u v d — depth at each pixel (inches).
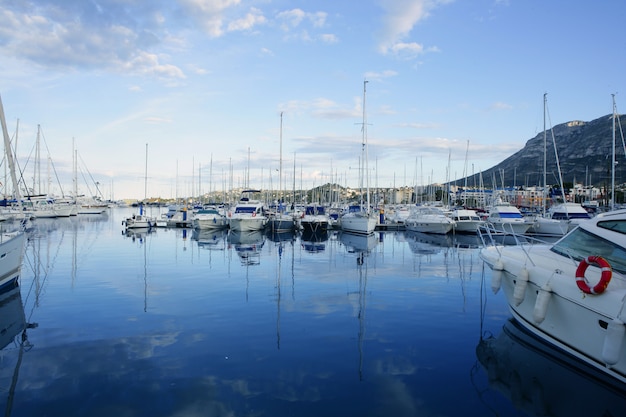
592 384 289.4
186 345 350.0
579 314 308.3
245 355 328.8
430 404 257.3
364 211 1643.7
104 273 677.9
